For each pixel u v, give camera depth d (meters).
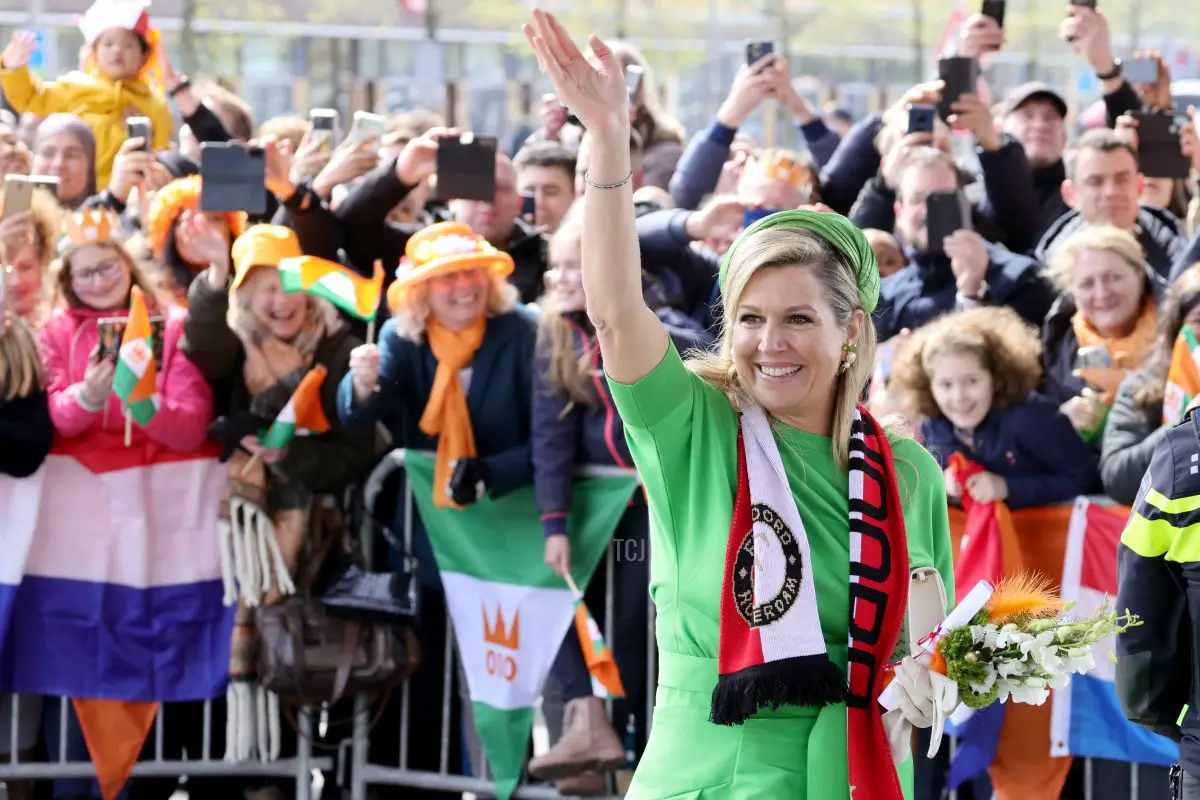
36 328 6.91
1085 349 6.94
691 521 3.69
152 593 6.98
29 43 9.45
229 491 6.89
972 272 7.48
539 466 6.77
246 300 6.84
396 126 8.84
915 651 3.69
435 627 7.19
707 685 3.63
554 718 6.86
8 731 7.06
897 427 4.06
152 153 8.28
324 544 6.93
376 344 7.35
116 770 7.01
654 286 7.10
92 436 6.91
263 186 6.80
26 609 6.94
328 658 6.68
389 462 7.13
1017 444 6.66
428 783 7.10
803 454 3.73
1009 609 3.78
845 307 3.66
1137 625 4.30
